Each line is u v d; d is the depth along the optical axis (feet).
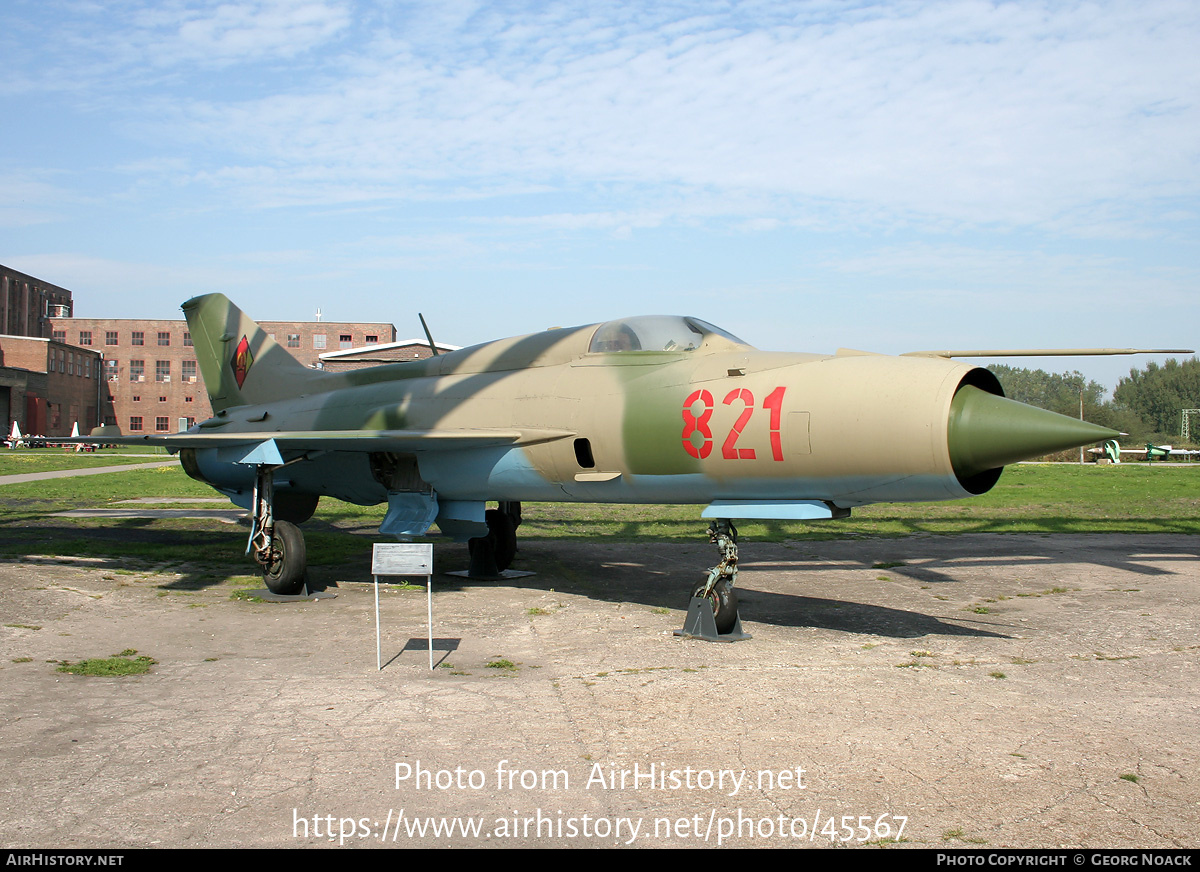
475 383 37.01
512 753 17.57
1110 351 30.96
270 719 19.65
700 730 19.08
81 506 75.00
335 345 307.78
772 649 26.94
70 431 277.03
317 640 27.89
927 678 23.56
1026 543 54.49
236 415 50.37
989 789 15.92
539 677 23.40
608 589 38.06
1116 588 38.60
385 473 39.93
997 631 29.78
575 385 32.83
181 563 44.14
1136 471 131.95
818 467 26.03
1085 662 25.48
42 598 33.68
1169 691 22.48
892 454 24.54
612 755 17.51
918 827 14.35
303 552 35.01
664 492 30.58
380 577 41.06
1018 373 507.30
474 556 41.14
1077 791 15.84
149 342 308.60
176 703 20.81
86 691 21.76
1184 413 351.87
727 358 29.48
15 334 315.78
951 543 54.54
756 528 63.00
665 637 28.58
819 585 39.42
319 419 43.19
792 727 19.30
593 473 31.94
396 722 19.47
